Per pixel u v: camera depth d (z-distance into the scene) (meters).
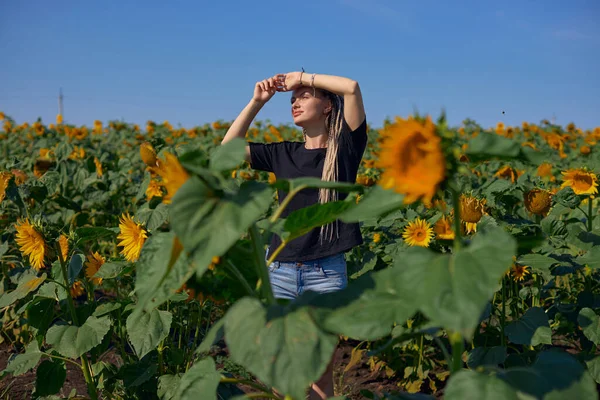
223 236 1.43
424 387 4.12
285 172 3.39
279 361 1.41
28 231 2.95
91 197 6.71
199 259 1.42
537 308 2.98
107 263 3.09
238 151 1.60
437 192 1.49
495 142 1.50
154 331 2.77
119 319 3.42
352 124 3.25
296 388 1.38
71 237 3.12
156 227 3.13
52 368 3.03
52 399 3.13
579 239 3.57
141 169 9.32
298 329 1.46
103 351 3.21
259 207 1.45
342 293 1.64
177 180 1.62
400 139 1.41
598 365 2.98
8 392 4.02
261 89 3.41
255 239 1.78
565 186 4.04
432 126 1.40
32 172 6.88
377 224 4.44
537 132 16.36
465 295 1.31
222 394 2.49
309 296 1.64
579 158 9.97
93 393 3.02
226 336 1.50
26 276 3.24
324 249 3.18
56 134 15.25
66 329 2.87
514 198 4.42
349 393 4.11
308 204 3.25
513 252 1.38
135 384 3.02
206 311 4.47
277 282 3.27
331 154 3.22
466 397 1.47
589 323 3.05
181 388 1.99
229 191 1.63
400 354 4.25
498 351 2.91
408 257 1.47
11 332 4.89
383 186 1.47
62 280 3.09
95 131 16.12
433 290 1.34
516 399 1.45
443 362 4.15
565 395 1.49
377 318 1.45
